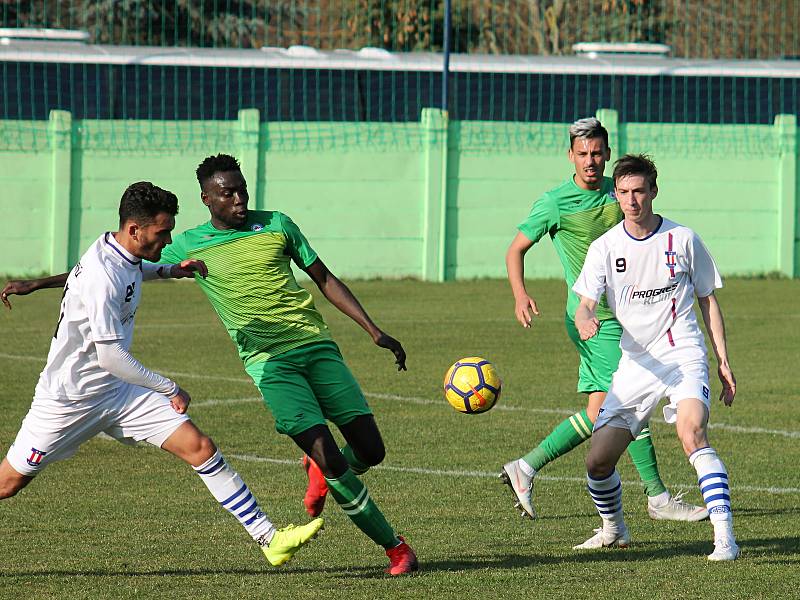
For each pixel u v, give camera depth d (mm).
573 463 29344
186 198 74000
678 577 19203
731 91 79938
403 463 29172
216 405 36906
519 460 23234
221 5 93812
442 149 76000
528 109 77938
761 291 70875
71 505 24859
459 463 29203
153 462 29281
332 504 25312
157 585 18797
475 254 77188
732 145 79250
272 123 74438
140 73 73562
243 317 20484
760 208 80062
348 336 52469
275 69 75062
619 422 20938
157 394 18984
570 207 24625
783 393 39062
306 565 20266
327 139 75312
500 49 101438
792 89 81125
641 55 81188
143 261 20094
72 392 18531
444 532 22781
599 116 76938
